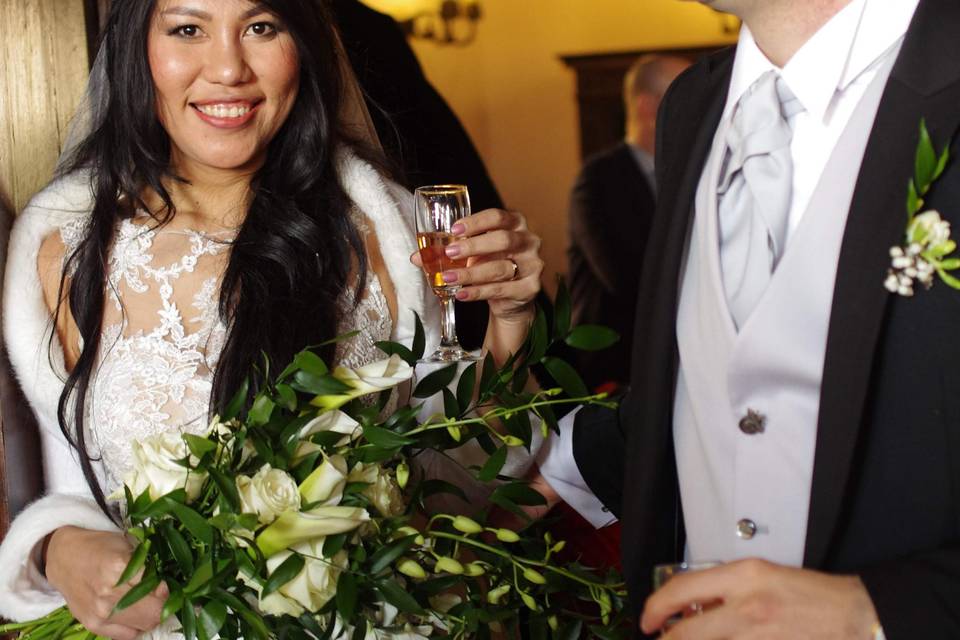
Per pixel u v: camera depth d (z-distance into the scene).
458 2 7.59
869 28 1.43
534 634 1.86
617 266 6.87
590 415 1.92
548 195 7.73
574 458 1.93
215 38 2.07
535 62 7.64
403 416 1.79
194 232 2.21
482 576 1.91
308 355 1.68
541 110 7.63
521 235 2.12
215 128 2.12
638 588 1.62
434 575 1.83
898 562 1.24
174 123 2.14
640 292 1.63
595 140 7.51
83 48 2.50
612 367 6.71
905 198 1.33
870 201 1.36
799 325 1.43
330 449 1.72
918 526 1.33
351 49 3.24
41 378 2.17
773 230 1.47
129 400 2.09
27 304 2.19
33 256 2.21
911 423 1.33
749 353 1.45
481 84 7.75
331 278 2.19
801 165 1.49
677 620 1.26
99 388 2.12
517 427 1.83
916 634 1.19
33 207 2.24
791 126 1.51
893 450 1.34
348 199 2.28
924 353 1.32
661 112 1.74
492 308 2.19
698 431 1.53
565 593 1.92
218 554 1.66
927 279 1.29
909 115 1.35
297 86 2.19
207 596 1.63
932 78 1.35
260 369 2.07
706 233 1.54
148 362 2.11
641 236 6.90
